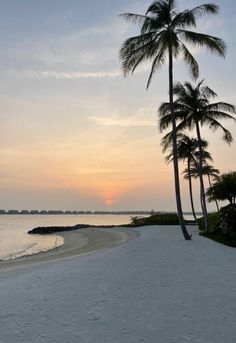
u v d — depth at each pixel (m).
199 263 16.36
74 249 31.39
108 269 14.80
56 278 13.02
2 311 8.71
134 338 6.89
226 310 8.71
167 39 27.27
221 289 10.92
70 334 7.10
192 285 11.47
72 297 9.97
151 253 20.30
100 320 7.95
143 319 8.02
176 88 37.59
